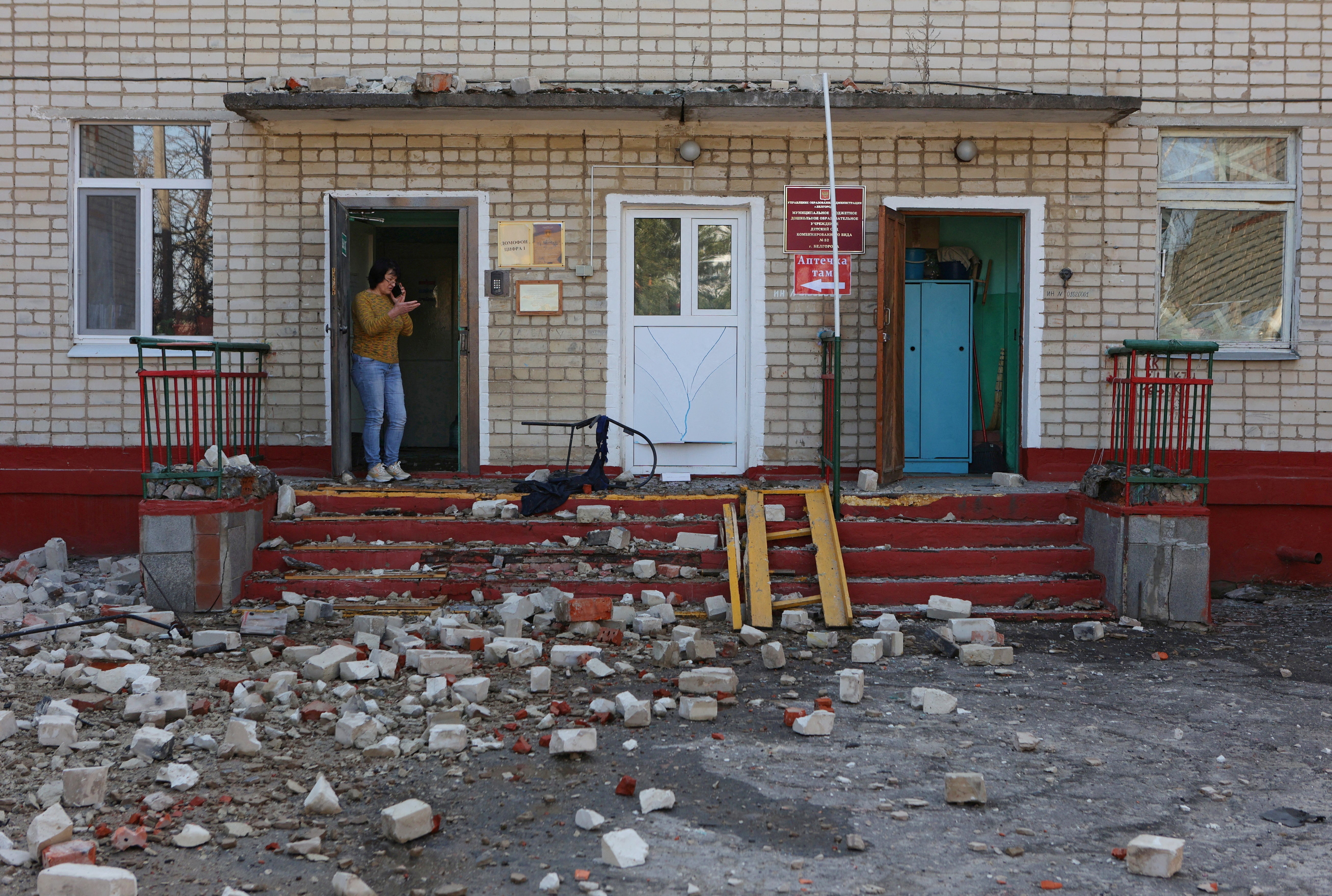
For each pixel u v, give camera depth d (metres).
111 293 8.73
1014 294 9.16
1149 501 6.98
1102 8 8.45
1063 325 8.52
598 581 6.98
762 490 7.73
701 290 8.69
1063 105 7.94
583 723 4.84
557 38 8.45
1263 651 6.38
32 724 4.72
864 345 8.56
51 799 3.95
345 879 3.27
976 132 8.48
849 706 5.20
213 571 6.79
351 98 7.91
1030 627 6.82
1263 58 8.45
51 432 8.61
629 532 7.36
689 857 3.57
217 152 8.48
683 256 8.65
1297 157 8.58
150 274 8.71
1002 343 9.38
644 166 8.49
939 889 3.37
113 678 5.22
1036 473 8.53
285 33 8.46
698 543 7.27
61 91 8.52
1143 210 8.49
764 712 5.09
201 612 6.78
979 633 6.31
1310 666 6.06
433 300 12.18
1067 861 3.58
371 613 6.75
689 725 4.89
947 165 8.50
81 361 8.60
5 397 8.60
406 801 3.86
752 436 8.59
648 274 8.68
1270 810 4.03
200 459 8.26
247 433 8.34
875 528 7.46
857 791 4.14
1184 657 6.21
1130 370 7.28
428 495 7.77
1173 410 7.32
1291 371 8.50
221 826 3.79
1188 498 7.00
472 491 7.88
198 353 8.62
